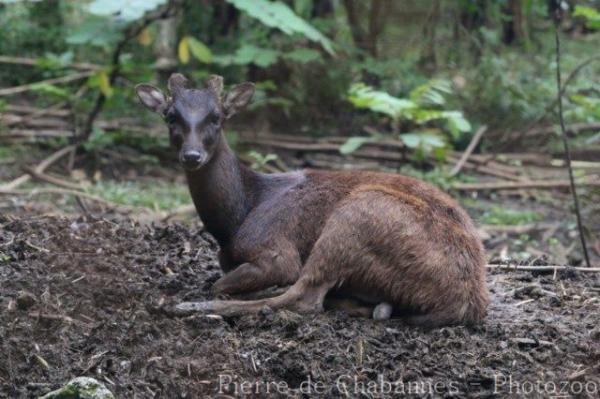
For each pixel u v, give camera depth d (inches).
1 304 322.7
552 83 735.7
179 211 569.3
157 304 323.3
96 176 654.5
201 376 289.0
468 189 661.3
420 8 757.9
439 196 331.3
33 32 816.3
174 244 406.9
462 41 780.6
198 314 318.0
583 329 328.5
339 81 758.5
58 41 813.9
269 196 343.3
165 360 293.3
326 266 319.9
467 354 301.7
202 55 669.9
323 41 645.3
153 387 283.4
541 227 590.2
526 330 323.3
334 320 318.3
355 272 319.0
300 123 766.5
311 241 333.1
